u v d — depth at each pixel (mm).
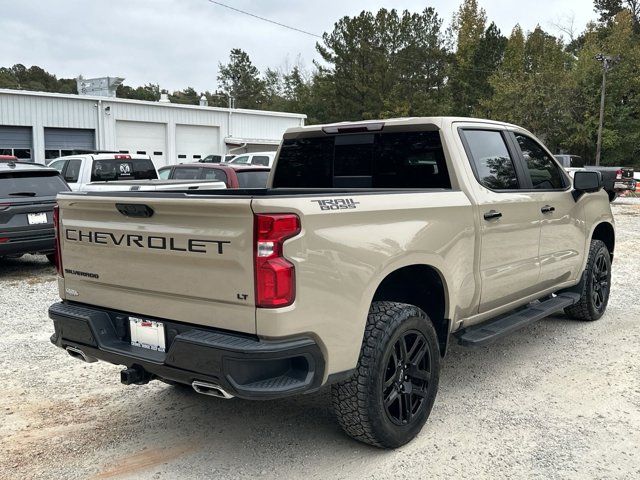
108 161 12523
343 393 3193
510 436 3605
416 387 3547
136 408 4102
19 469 3279
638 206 21938
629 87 40250
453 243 3727
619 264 9656
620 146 41469
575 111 41500
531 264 4648
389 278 3600
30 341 5617
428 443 3520
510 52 57125
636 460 3314
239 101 85062
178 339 2881
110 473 3236
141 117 34031
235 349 2705
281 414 3977
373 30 48969
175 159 35781
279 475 3189
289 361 2920
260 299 2721
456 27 67938
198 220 2879
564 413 3936
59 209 3570
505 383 4480
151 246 3059
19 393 4367
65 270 3600
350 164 4590
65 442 3598
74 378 4676
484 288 4094
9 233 8102
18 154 29922
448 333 3838
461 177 3984
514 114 42531
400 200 3389
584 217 5527
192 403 4180
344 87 48531
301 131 4805
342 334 2986
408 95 51000
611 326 5984
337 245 2945
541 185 4957
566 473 3178
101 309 3447
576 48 63719
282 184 5031
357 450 3451
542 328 5930
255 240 2703
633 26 61812
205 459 3377
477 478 3133
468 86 53781
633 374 4645
